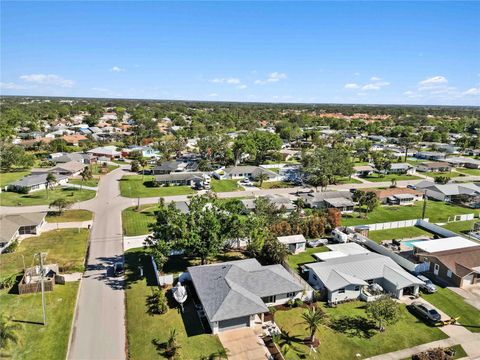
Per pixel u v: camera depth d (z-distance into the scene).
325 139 186.25
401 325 45.09
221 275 48.84
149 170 128.38
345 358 39.25
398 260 61.31
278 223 69.88
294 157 158.00
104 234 70.94
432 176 133.12
